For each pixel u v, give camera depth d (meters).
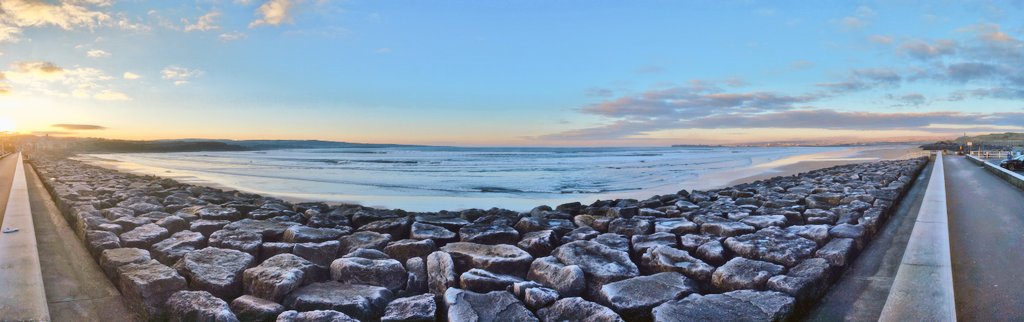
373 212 10.62
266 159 83.06
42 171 27.38
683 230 7.72
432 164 59.25
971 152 64.06
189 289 4.89
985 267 5.57
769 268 4.96
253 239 6.56
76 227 8.12
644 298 4.35
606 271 5.19
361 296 4.45
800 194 12.94
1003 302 4.41
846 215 8.23
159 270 4.85
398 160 74.62
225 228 7.63
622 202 13.22
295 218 9.55
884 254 6.20
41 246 6.89
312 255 6.17
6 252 5.71
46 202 12.65
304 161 71.81
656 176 34.16
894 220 8.74
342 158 87.88
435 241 7.16
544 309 4.22
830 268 5.03
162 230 7.10
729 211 9.48
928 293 4.23
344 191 23.19
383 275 5.18
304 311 4.23
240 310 4.12
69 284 5.12
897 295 4.21
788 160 61.28
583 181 30.08
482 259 5.61
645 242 6.50
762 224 7.81
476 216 10.79
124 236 6.71
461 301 4.34
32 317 3.94
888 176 18.50
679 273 5.16
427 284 5.34
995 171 22.91
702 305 4.09
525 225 8.13
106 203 11.01
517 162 64.31
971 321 4.02
